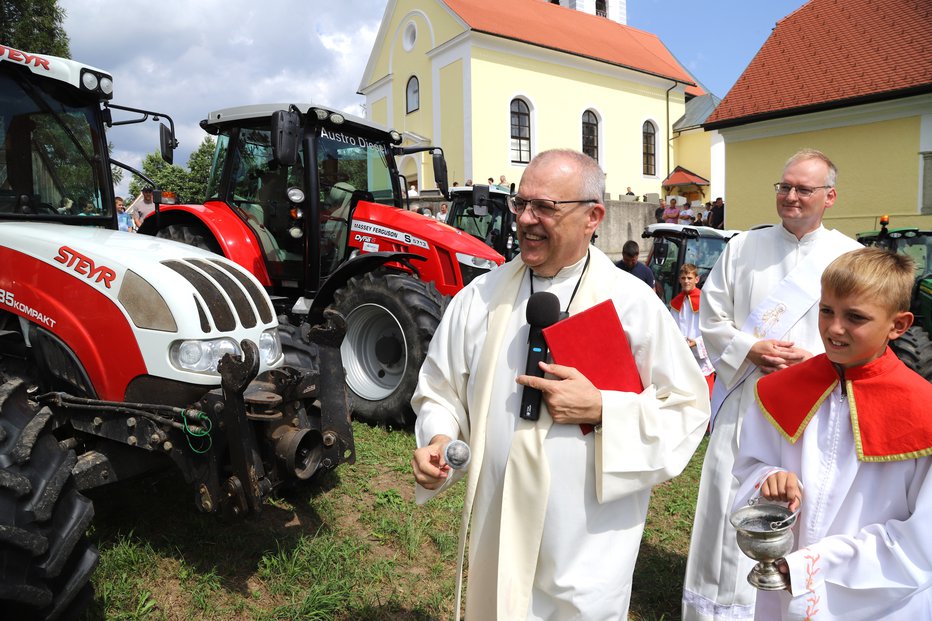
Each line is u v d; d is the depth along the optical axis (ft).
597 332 5.89
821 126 47.47
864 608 5.28
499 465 6.11
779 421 6.25
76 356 9.98
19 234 10.61
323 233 18.15
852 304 5.47
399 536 11.46
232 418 9.03
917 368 16.31
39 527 7.27
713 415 9.28
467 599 6.45
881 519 5.57
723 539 8.68
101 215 12.66
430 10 75.87
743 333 9.02
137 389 9.66
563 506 5.89
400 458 14.98
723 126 51.52
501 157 74.74
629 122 86.58
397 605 9.63
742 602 8.54
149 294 9.64
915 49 45.62
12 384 8.07
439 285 18.02
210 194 19.61
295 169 17.54
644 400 5.81
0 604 7.25
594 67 81.92
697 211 71.05
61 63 11.93
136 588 9.61
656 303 6.24
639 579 10.89
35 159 11.84
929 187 43.06
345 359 17.49
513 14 81.46
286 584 9.86
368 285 16.96
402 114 81.82
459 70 73.26
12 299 10.48
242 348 8.90
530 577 5.78
